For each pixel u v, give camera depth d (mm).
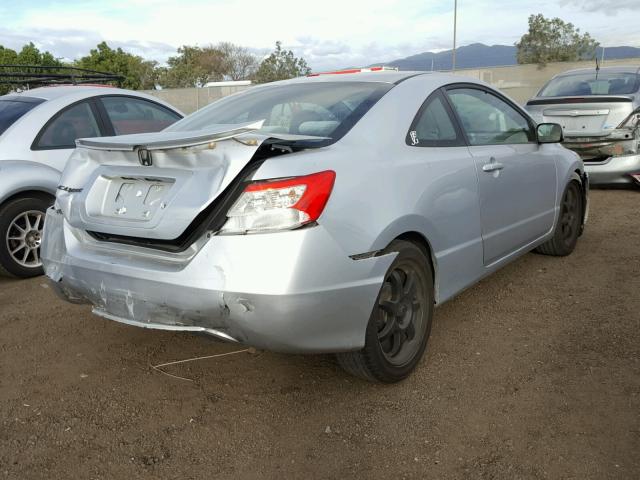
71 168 3248
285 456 2633
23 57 48469
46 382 3309
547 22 41281
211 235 2600
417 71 3982
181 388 3229
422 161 3273
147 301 2730
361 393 3141
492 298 4473
